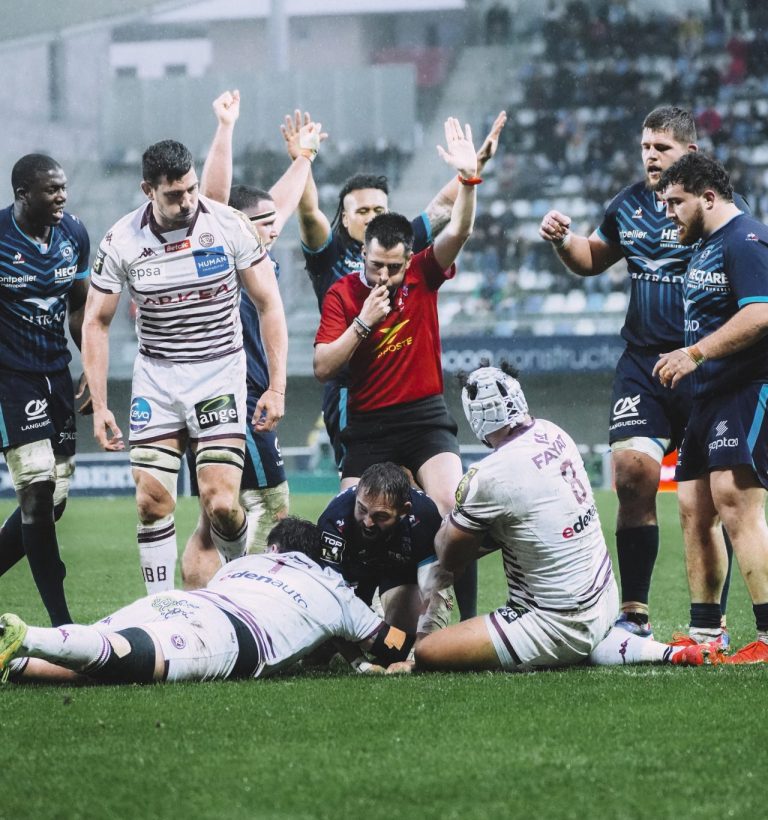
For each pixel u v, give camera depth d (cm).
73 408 2356
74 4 9625
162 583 2066
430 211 2459
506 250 9069
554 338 7688
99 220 9731
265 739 1324
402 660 1798
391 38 10669
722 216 1917
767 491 1934
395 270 2028
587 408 7988
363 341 2103
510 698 1525
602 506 5628
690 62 9762
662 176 1950
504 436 1753
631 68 9775
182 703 1498
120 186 9850
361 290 2152
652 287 2127
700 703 1484
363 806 1098
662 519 5062
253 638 1692
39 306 2245
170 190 1942
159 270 2002
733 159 9344
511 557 1767
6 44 9594
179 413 2055
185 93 9938
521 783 1161
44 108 9894
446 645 1772
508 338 7706
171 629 1647
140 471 2053
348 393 2191
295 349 8306
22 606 2830
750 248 1866
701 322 1948
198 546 2359
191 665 1644
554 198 9375
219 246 2014
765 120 9475
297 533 1825
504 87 10025
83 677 1680
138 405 2059
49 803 1115
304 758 1247
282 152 9869
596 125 9669
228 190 2397
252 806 1102
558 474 1739
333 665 1923
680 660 1806
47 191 2177
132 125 10006
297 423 8331
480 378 1748
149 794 1137
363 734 1344
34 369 2256
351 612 1780
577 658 1794
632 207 2152
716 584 2077
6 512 5978
